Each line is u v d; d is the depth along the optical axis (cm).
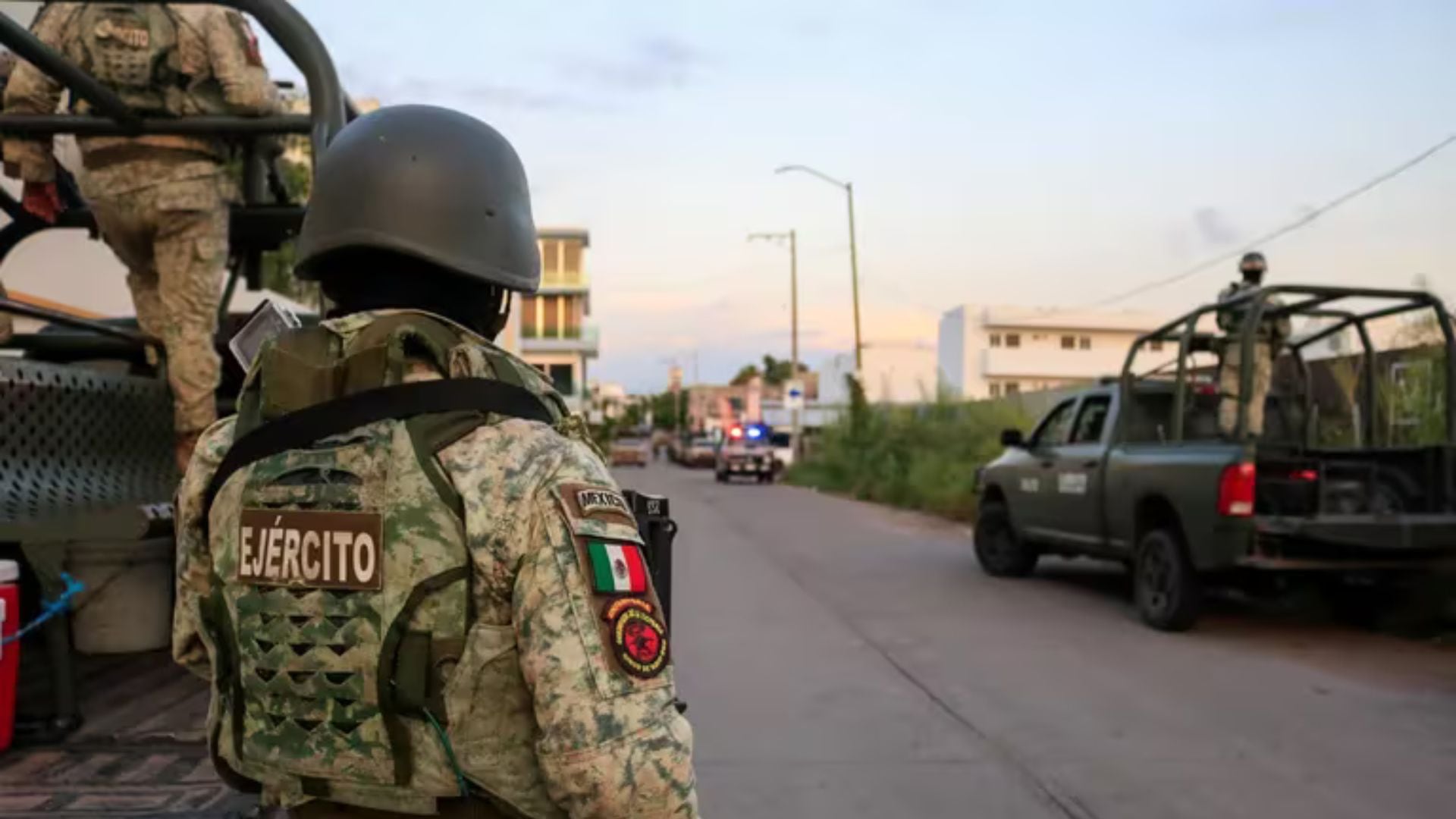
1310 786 450
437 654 134
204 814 261
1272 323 855
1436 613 792
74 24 405
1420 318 1014
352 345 149
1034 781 459
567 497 138
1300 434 930
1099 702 592
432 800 138
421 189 154
